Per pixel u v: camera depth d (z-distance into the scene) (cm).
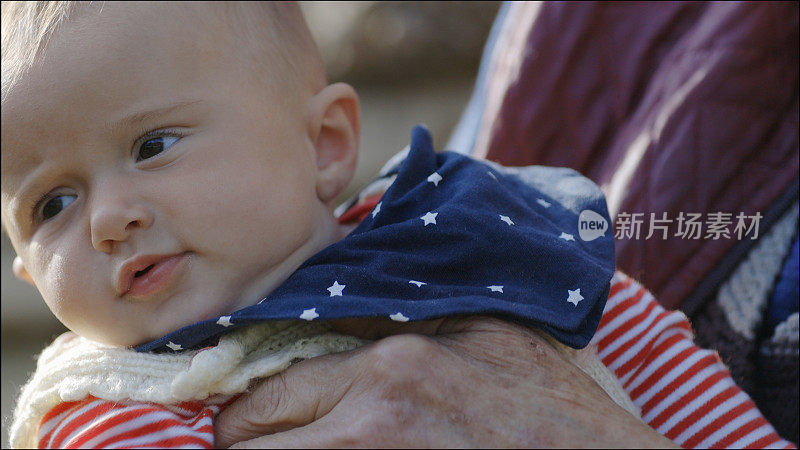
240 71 106
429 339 90
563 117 137
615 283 113
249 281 100
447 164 108
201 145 99
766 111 122
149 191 95
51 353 105
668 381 109
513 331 93
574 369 91
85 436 89
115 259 94
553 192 113
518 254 96
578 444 84
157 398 90
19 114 96
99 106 96
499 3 367
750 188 121
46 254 97
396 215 102
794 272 118
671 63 129
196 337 93
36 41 100
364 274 93
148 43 100
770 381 120
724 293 122
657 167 124
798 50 122
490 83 150
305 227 105
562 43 136
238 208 98
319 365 92
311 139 114
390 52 373
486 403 86
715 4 127
